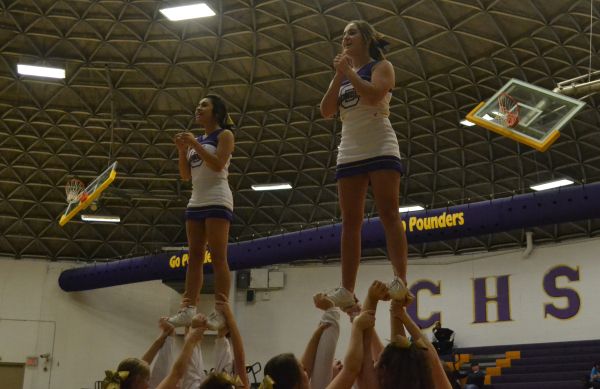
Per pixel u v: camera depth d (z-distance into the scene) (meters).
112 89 26.11
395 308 4.19
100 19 23.23
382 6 22.12
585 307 26.78
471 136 27.52
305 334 31.38
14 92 26.59
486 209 21.34
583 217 20.14
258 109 27.42
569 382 22.92
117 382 3.76
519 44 22.73
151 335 32.12
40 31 23.75
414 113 27.00
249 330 31.91
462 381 19.47
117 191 29.11
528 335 27.64
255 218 32.56
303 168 30.38
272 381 3.42
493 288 29.05
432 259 30.73
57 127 28.33
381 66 5.19
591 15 20.17
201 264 6.48
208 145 6.51
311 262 32.53
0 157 29.38
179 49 24.69
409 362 2.98
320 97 26.48
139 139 29.27
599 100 24.17
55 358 31.09
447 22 22.23
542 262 28.30
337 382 3.42
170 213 32.66
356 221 5.21
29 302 31.64
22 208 31.56
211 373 3.43
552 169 27.58
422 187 30.14
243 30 23.78
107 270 29.92
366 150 5.16
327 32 23.38
